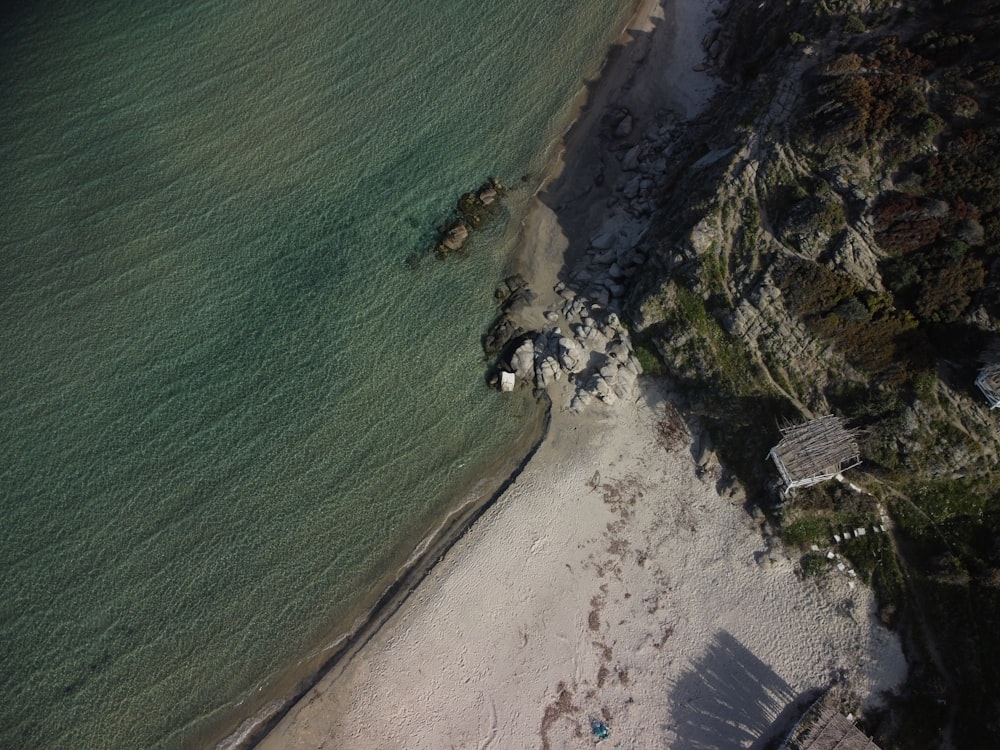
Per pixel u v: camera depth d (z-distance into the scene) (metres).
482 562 38.66
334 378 44.53
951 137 36.38
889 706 33.38
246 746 35.94
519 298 45.69
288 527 40.75
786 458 35.00
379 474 41.81
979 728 31.58
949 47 38.25
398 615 37.81
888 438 35.22
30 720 36.88
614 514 39.06
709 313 39.94
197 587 39.50
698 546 37.91
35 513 41.69
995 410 34.16
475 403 43.19
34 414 44.38
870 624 34.94
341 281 47.47
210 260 48.62
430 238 48.50
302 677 37.25
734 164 40.97
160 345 46.16
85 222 50.25
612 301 44.47
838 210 37.25
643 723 34.88
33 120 54.06
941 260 35.34
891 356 35.62
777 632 35.62
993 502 34.59
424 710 35.81
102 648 38.25
